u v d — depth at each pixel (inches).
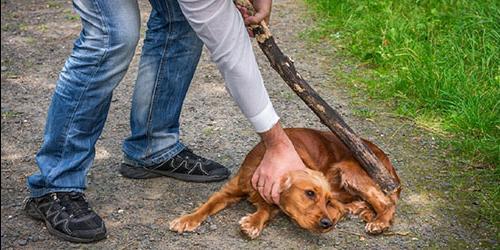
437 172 120.0
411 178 118.4
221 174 115.8
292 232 106.6
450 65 144.1
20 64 154.9
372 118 135.0
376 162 109.2
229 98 141.3
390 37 155.8
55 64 155.2
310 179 102.0
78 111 102.2
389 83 144.0
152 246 103.9
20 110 136.8
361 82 147.0
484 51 146.5
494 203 113.2
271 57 106.9
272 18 177.0
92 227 104.0
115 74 101.1
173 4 106.8
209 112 136.1
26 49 161.9
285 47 162.2
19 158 122.1
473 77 139.7
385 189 109.0
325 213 101.3
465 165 121.8
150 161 114.8
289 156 103.1
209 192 114.0
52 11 182.5
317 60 156.3
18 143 126.1
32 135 128.6
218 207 108.4
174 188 114.6
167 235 105.7
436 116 135.0
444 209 112.0
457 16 160.1
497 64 144.4
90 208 105.6
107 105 103.7
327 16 175.2
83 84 100.9
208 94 142.7
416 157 123.9
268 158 103.2
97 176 116.9
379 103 139.8
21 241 104.2
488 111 132.4
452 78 138.8
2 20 176.9
